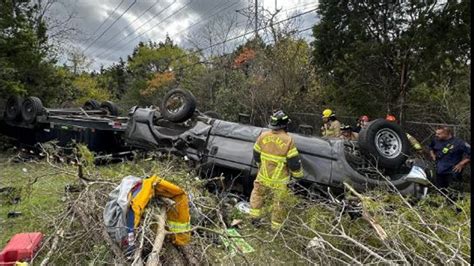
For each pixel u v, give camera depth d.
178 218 3.59
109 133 8.82
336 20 11.63
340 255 3.49
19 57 13.09
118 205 3.41
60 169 5.02
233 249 3.50
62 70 18.02
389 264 3.01
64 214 3.97
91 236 3.58
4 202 5.47
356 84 11.28
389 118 6.72
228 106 14.72
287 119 4.93
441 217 3.65
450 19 9.52
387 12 10.80
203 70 21.45
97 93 32.91
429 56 10.01
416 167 5.07
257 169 5.58
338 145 5.31
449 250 3.12
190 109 6.79
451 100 9.61
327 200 4.39
